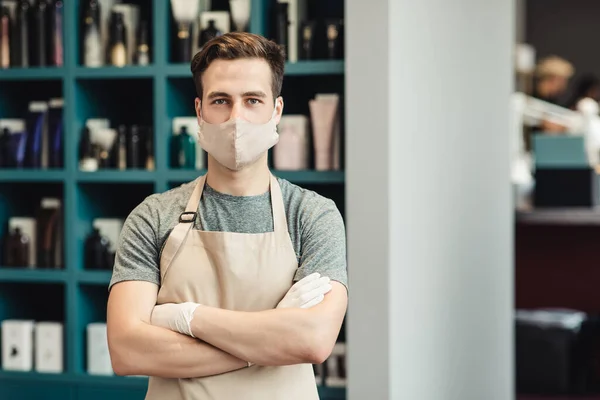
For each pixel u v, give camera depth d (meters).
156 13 4.38
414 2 4.09
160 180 4.39
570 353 5.86
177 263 2.42
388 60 3.85
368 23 3.88
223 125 2.31
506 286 5.16
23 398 4.59
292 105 4.62
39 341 4.57
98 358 4.51
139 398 4.44
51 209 4.62
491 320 5.00
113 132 4.53
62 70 4.49
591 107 7.26
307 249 2.44
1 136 4.65
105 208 4.78
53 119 4.58
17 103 4.94
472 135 4.72
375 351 3.92
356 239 3.93
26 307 4.96
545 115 7.54
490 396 5.03
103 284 4.53
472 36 4.68
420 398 4.22
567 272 6.45
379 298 3.90
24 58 4.57
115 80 4.87
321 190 4.68
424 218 4.23
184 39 4.38
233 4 4.30
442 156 4.41
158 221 2.46
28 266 4.64
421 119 4.19
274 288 2.41
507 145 5.08
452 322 4.55
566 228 6.42
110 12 4.58
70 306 4.52
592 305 6.41
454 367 4.60
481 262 4.85
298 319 2.32
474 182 4.75
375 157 3.89
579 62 10.58
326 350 2.35
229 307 2.41
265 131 2.34
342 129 4.25
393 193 3.91
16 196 4.89
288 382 2.44
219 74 2.31
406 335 4.07
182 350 2.34
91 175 4.48
